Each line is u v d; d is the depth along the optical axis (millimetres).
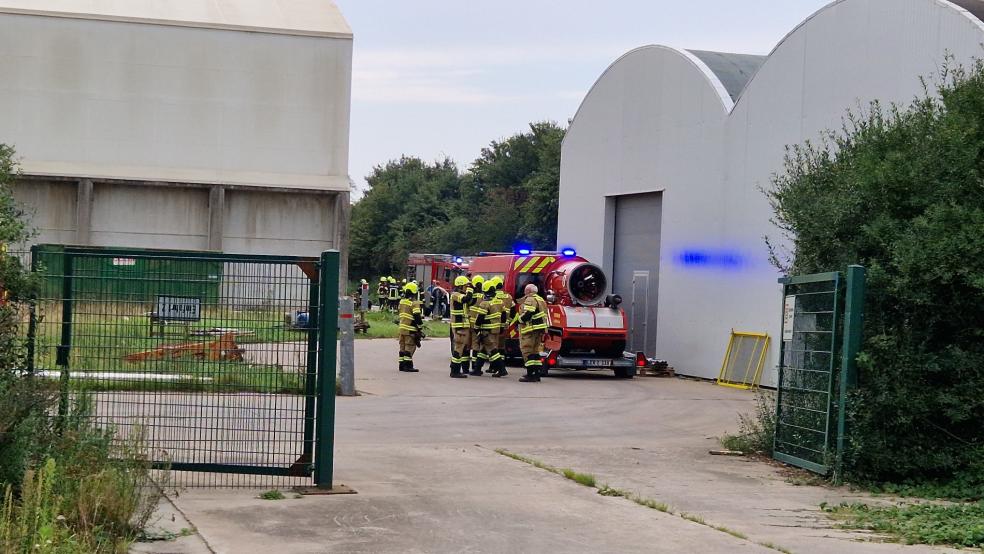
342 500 8648
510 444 13148
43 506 6316
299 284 9109
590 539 7457
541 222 71938
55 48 34812
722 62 27000
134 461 7828
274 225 36219
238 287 9109
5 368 8609
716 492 9969
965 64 16953
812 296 11680
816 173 12750
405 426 14508
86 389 8922
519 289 25734
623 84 27938
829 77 20438
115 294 8977
